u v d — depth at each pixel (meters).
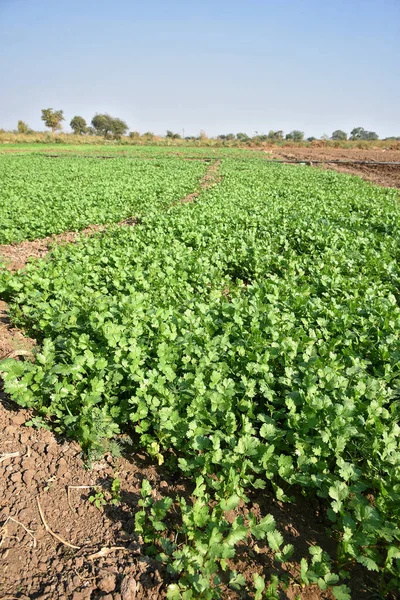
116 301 6.16
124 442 3.93
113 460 3.76
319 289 7.18
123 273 7.34
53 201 15.98
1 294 7.21
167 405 4.01
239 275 8.57
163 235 10.34
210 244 9.75
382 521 3.01
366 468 3.59
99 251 9.15
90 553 2.91
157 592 2.71
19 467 3.56
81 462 3.68
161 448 3.89
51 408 4.05
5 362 4.09
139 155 47.66
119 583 2.73
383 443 3.56
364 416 3.98
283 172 27.42
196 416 3.83
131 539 3.04
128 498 3.39
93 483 3.51
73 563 2.84
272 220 12.32
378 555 2.89
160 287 6.96
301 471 3.45
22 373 4.09
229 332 5.25
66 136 77.00
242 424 3.86
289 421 3.79
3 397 4.39
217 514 3.13
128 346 4.84
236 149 61.41
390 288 7.36
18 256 10.35
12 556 2.85
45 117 87.69
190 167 31.98
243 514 3.32
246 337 5.23
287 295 6.71
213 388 4.17
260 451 3.50
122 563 2.86
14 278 7.08
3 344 5.48
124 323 5.38
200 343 5.09
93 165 32.88
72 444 3.85
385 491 3.14
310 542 3.16
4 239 11.23
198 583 2.57
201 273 7.59
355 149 57.44
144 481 3.24
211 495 3.43
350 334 5.37
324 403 3.85
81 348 4.73
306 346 5.00
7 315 6.52
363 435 3.64
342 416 3.73
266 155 48.28
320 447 3.55
